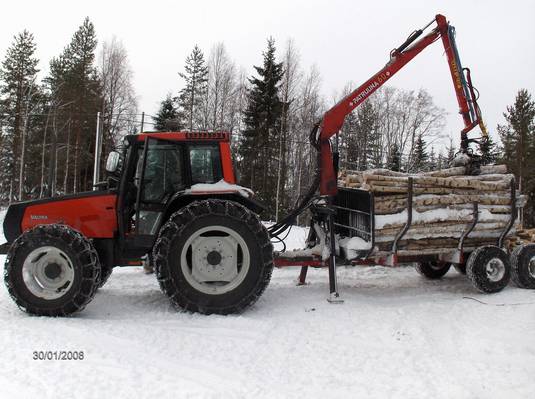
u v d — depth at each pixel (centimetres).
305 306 457
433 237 509
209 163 469
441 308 451
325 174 509
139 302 472
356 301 478
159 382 272
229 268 438
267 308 450
